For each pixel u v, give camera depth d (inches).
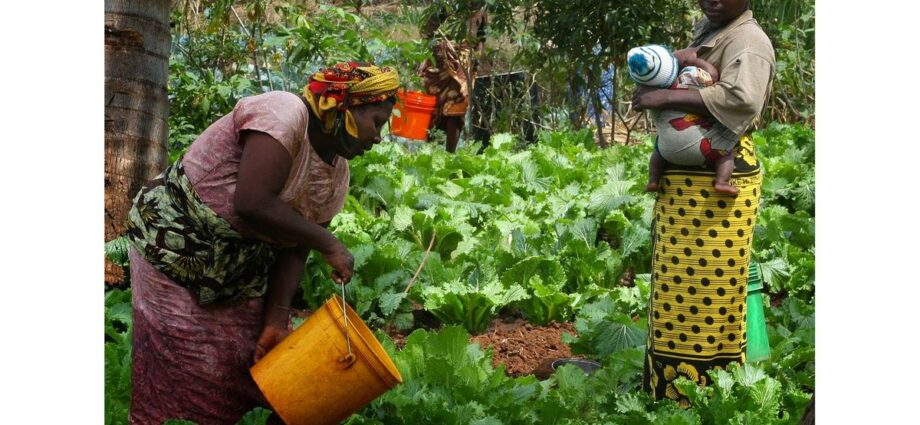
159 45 245.9
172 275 138.4
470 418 154.6
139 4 240.7
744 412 155.4
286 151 130.1
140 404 145.0
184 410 142.6
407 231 283.7
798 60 549.0
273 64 463.5
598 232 311.0
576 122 559.8
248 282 141.9
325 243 135.9
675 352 165.5
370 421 151.8
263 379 138.4
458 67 458.3
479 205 311.6
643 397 161.2
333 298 140.1
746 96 151.8
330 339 138.0
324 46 355.3
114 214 241.3
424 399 159.5
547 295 236.4
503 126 547.2
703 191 159.0
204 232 136.6
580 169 381.1
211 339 141.2
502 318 245.4
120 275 240.7
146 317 141.4
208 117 372.5
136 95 241.9
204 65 419.5
